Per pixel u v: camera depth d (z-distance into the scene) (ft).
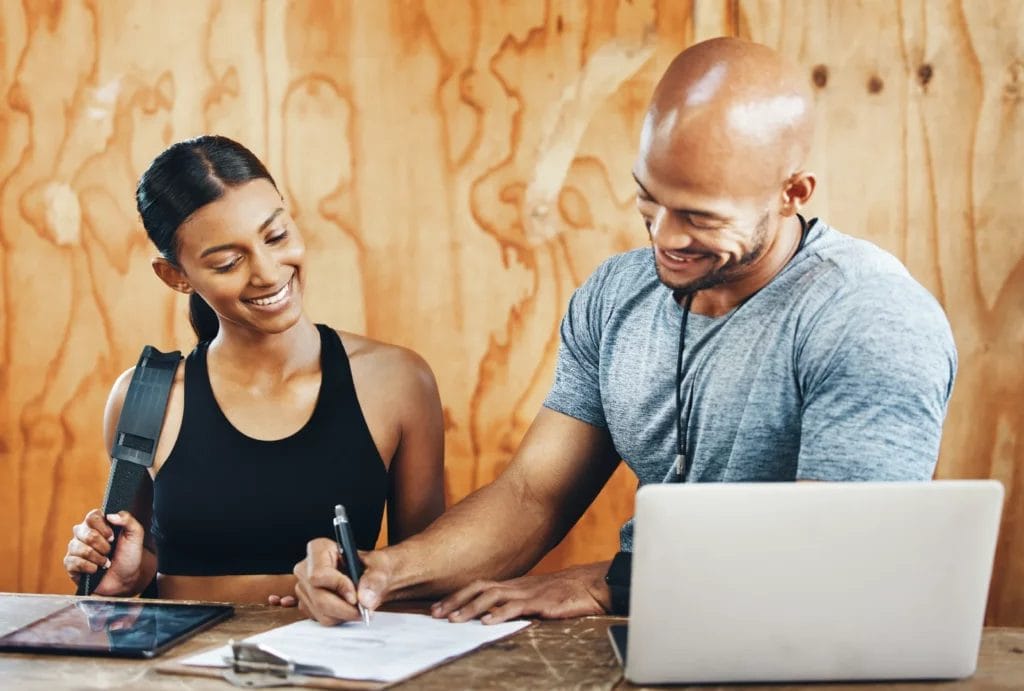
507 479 5.99
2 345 8.85
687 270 4.92
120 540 6.15
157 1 8.55
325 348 6.61
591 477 6.09
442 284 8.59
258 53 8.54
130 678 4.29
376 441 6.57
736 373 5.27
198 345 6.74
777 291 5.20
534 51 8.38
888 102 8.12
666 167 4.66
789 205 4.90
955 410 8.23
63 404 8.85
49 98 8.66
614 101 8.36
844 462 4.69
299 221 8.62
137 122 8.64
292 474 6.39
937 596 4.05
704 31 8.25
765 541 3.97
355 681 4.18
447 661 4.42
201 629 4.88
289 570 6.44
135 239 8.71
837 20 8.11
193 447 6.41
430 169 8.52
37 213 8.75
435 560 5.48
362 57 8.48
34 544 8.89
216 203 5.82
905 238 8.18
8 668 4.41
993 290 8.13
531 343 8.58
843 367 4.83
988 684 4.15
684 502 3.93
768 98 4.65
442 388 8.66
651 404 5.60
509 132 8.45
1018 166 8.05
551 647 4.61
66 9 8.59
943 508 3.96
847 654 4.09
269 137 8.59
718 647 4.06
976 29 8.00
